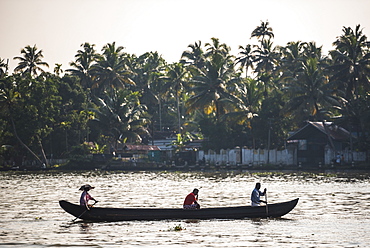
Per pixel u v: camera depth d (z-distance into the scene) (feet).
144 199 446.60
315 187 543.80
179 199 444.96
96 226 302.86
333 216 333.42
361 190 504.02
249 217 324.19
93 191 531.50
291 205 329.72
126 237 269.23
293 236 268.41
